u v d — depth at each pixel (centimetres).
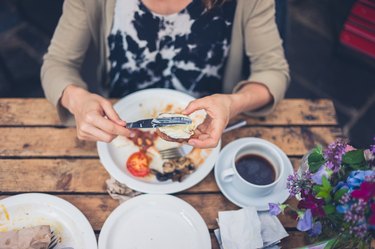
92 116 108
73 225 103
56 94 124
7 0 275
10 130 122
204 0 128
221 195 112
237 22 136
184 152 117
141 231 103
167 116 111
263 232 102
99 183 112
